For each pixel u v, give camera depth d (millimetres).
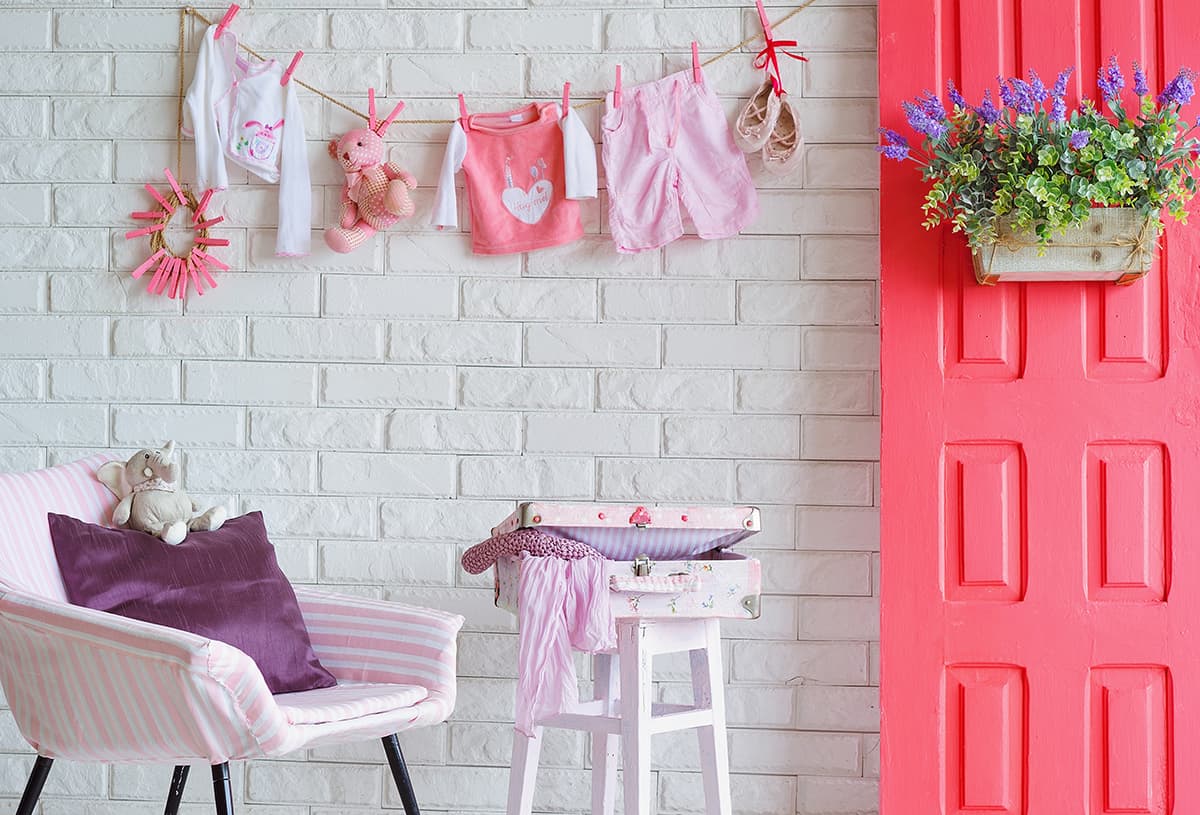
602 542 2164
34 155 2705
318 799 2648
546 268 2670
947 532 2529
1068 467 2512
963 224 2391
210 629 2141
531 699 2041
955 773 2494
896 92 2566
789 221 2639
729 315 2639
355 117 2691
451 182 2611
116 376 2691
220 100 2662
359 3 2699
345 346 2684
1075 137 2244
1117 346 2514
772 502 2619
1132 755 2457
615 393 2648
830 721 2596
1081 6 2557
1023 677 2502
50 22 2721
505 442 2664
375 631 2277
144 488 2324
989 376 2543
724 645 2617
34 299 2697
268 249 2691
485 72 2684
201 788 2650
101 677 1899
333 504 2676
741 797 2598
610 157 2621
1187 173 2395
